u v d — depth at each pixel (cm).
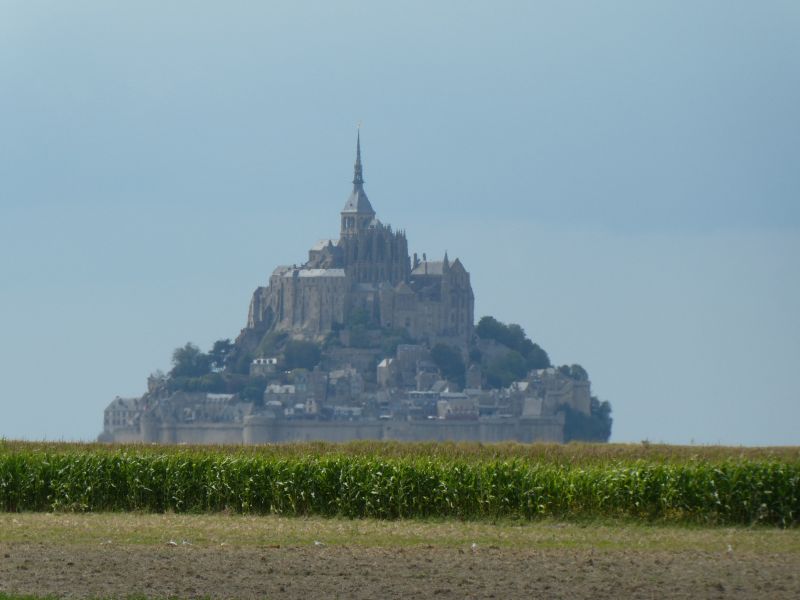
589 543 19100
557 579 15700
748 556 17662
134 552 17488
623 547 18625
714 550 18338
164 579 15475
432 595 14750
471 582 15475
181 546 18138
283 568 16300
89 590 14788
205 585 15162
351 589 15025
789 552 18188
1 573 15750
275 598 14525
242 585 15188
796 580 15775
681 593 14962
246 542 18812
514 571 16238
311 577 15712
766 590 15162
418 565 16600
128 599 14162
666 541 19438
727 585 15425
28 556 17050
